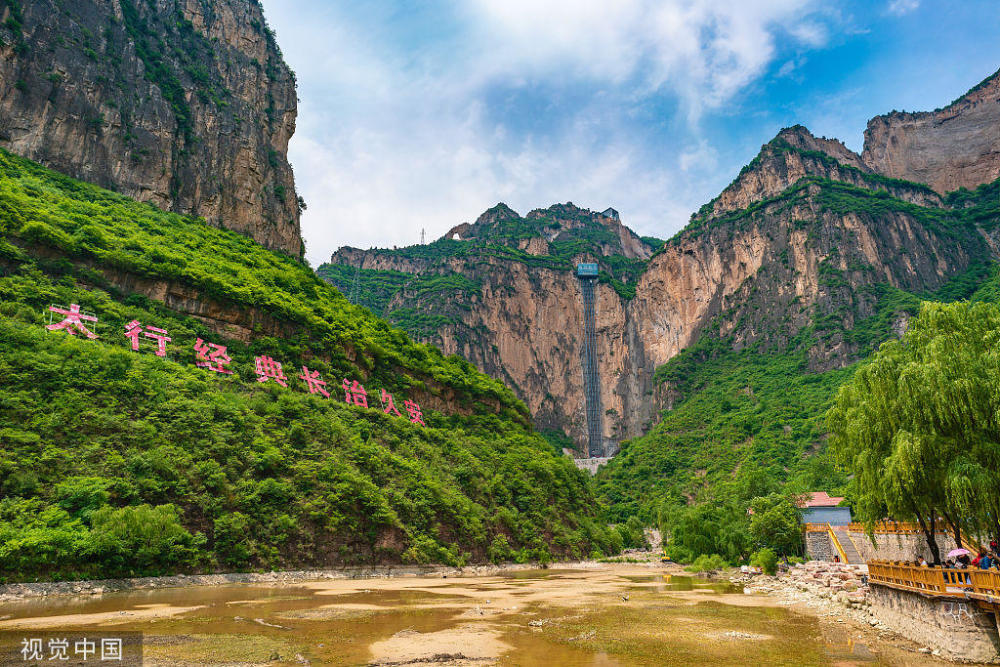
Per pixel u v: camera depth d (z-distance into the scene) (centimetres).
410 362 9331
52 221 6206
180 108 10262
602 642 2306
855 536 5303
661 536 11375
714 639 2369
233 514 4538
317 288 9962
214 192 10150
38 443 3988
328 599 3509
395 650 2091
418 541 5684
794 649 2167
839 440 2966
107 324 5703
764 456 12550
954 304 2562
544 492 8494
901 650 2136
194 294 6831
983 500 2080
